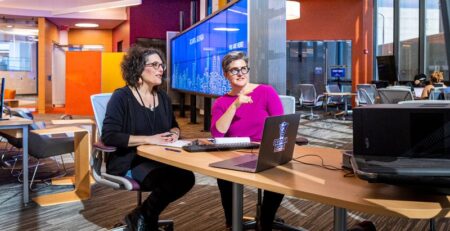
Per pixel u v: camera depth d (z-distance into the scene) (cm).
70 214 322
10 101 797
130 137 223
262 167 158
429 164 125
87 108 1099
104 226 295
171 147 215
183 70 994
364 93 961
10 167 488
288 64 1323
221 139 223
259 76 489
